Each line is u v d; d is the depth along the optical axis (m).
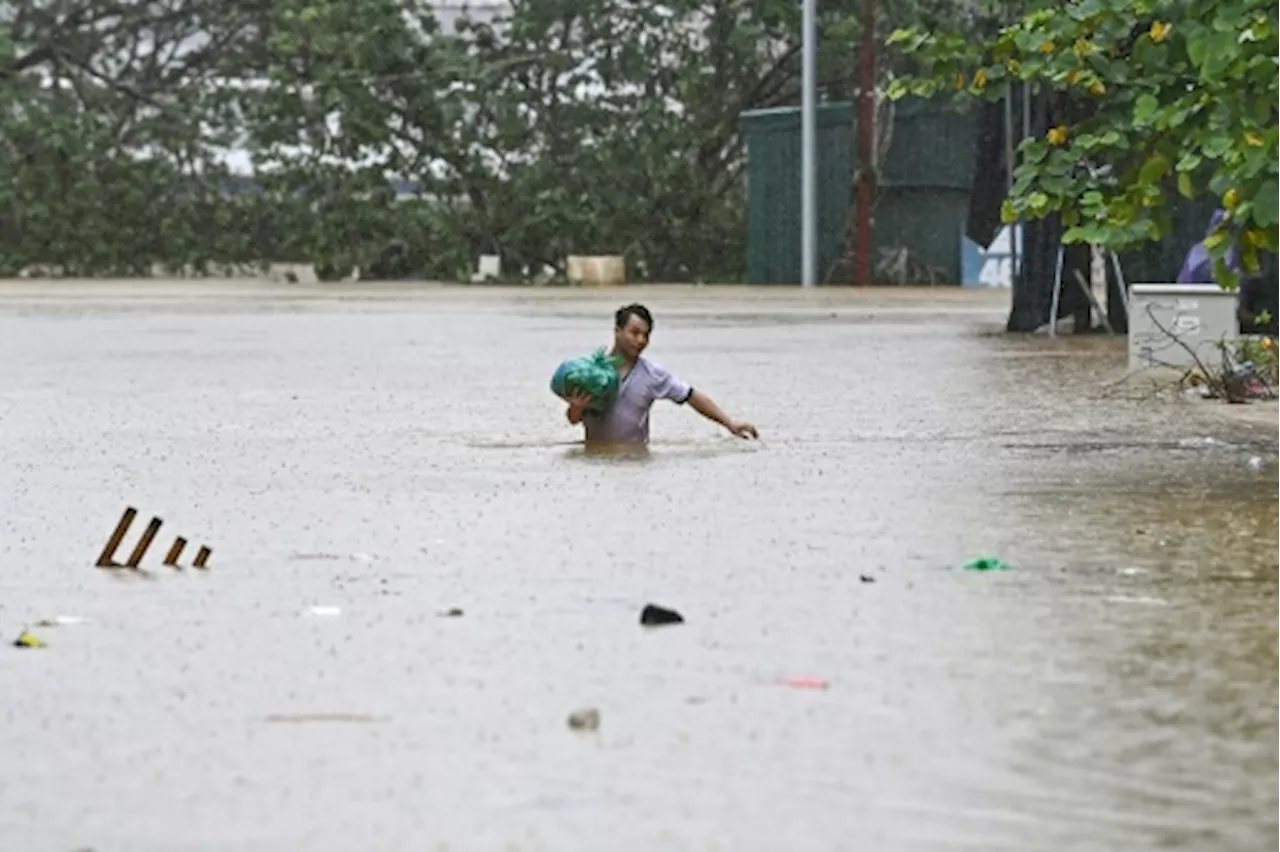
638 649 17.50
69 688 16.23
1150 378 44.84
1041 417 37.56
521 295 102.56
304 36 122.25
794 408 39.47
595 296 100.50
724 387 44.31
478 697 15.84
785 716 15.22
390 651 17.50
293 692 16.05
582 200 122.06
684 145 121.31
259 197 129.25
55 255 128.75
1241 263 31.89
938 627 18.39
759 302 91.81
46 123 126.38
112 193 128.38
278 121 123.06
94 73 129.75
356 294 104.25
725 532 23.94
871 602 19.55
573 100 122.81
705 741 14.55
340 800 13.22
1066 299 63.94
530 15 121.00
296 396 43.03
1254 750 14.34
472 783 13.57
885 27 114.88
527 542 23.31
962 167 111.06
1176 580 20.73
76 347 60.66
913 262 111.75
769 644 17.67
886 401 40.84
